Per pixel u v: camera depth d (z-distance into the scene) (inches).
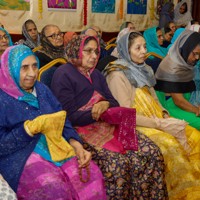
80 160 62.4
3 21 177.9
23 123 59.1
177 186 76.2
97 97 74.5
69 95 71.4
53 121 59.4
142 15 237.8
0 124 58.6
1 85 60.1
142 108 82.7
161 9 247.3
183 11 253.6
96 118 71.4
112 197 66.4
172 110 93.7
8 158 58.4
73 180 60.2
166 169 75.4
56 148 61.1
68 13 200.4
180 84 92.5
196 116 89.7
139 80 84.8
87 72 76.4
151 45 173.2
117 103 78.8
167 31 177.2
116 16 223.0
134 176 69.7
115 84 81.2
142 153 70.5
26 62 59.5
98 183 62.2
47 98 66.5
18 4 180.2
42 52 125.2
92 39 73.5
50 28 125.3
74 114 71.3
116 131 73.7
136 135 72.2
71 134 66.6
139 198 70.6
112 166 66.7
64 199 54.9
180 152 75.9
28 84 60.6
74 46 73.4
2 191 49.3
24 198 55.3
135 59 85.1
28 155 58.6
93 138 71.6
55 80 72.4
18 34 183.2
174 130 79.4
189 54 91.2
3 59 59.8
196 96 97.7
